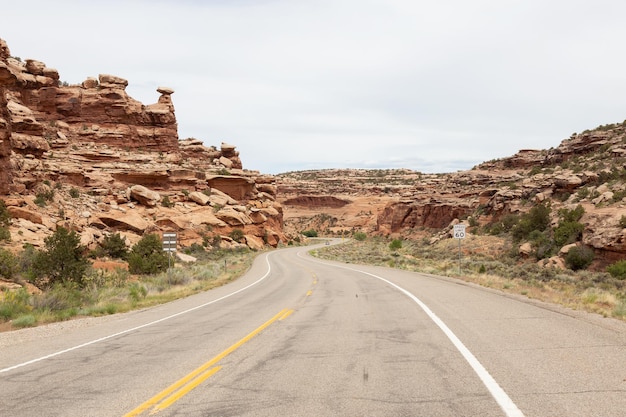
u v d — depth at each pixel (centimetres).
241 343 891
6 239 3244
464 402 488
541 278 3506
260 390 563
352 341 861
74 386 629
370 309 1330
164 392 576
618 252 4100
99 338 1050
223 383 604
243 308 1544
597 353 684
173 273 3234
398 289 1914
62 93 7756
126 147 7938
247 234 8338
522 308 1215
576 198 6269
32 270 2334
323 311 1337
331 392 542
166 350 862
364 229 18175
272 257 6269
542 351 710
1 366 788
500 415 446
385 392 534
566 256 4519
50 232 3866
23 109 5850
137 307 1795
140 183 7112
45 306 1617
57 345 983
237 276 3497
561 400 484
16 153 5531
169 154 8256
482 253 6031
